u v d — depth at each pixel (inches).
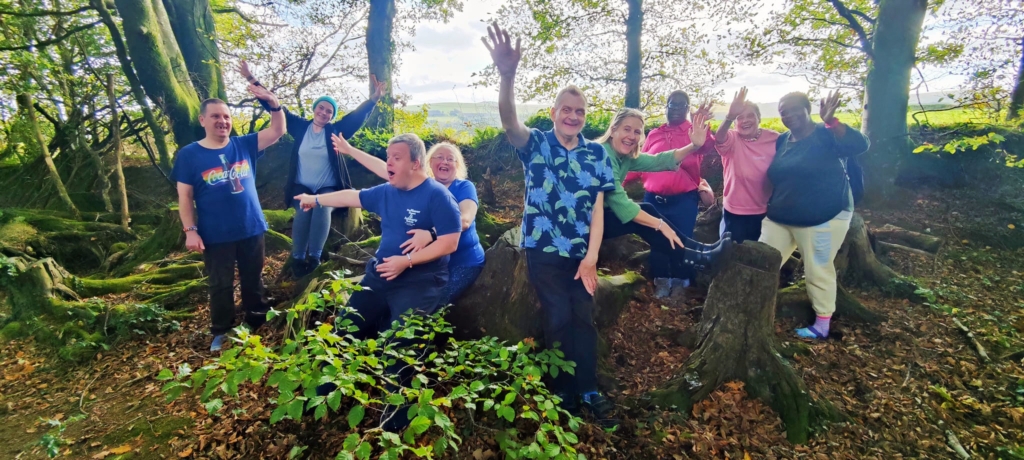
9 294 182.9
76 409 130.4
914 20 264.5
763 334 128.6
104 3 347.6
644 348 149.6
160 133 366.0
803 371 136.6
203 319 176.7
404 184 120.7
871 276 189.9
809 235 147.2
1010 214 253.6
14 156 486.0
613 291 159.2
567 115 111.9
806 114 142.1
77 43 396.2
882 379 136.6
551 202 114.3
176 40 374.3
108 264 256.8
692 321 160.6
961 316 167.6
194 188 141.7
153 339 165.5
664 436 112.9
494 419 115.0
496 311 135.6
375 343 93.8
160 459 107.7
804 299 165.3
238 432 113.3
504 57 102.3
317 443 108.1
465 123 429.4
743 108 149.0
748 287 128.0
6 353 162.6
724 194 167.6
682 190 166.7
